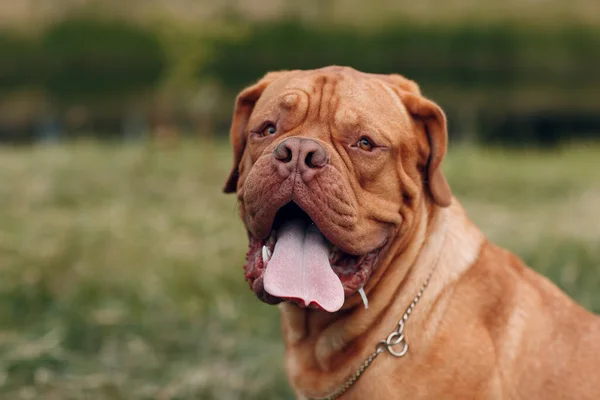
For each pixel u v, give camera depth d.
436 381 2.99
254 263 3.07
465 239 3.29
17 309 5.43
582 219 7.36
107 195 8.46
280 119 3.12
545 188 9.64
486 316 3.12
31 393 4.27
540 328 3.18
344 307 3.15
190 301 5.53
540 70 19.41
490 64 19.48
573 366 3.13
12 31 19.75
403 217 3.15
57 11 20.00
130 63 19.28
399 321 3.11
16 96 19.39
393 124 3.09
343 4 20.38
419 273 3.15
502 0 20.30
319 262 2.90
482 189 9.48
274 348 4.98
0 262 5.91
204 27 14.94
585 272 5.73
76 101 19.25
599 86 19.27
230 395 4.45
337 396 3.19
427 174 3.26
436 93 19.30
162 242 6.60
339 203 2.84
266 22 19.67
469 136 18.62
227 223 7.31
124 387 4.46
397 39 19.83
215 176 9.70
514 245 6.40
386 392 3.05
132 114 18.84
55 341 4.73
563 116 18.89
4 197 8.00
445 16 20.14
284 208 3.02
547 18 19.88
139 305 5.48
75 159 10.23
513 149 17.05
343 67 3.40
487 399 3.00
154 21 15.70
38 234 6.57
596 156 12.53
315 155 2.82
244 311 5.54
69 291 5.64
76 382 4.42
